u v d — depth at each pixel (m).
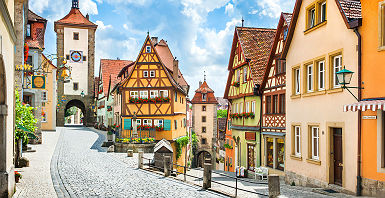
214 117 60.53
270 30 25.77
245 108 24.20
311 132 14.79
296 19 16.11
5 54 8.85
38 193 10.95
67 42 56.78
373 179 10.60
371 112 10.73
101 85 55.81
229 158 29.98
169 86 32.12
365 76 11.00
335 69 13.13
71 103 62.91
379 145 10.40
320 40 13.95
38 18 27.70
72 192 11.33
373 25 10.73
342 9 12.17
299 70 15.84
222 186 14.83
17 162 16.59
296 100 15.98
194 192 11.80
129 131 32.00
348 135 11.84
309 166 14.62
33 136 17.44
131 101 32.03
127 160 21.52
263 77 21.14
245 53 23.81
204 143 60.09
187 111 44.41
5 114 9.09
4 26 8.65
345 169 11.98
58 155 21.95
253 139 22.11
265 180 19.42
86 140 33.44
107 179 14.19
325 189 12.90
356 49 11.48
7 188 9.21
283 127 18.77
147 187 12.59
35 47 27.22
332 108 12.93
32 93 27.75
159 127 31.53
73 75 57.03
